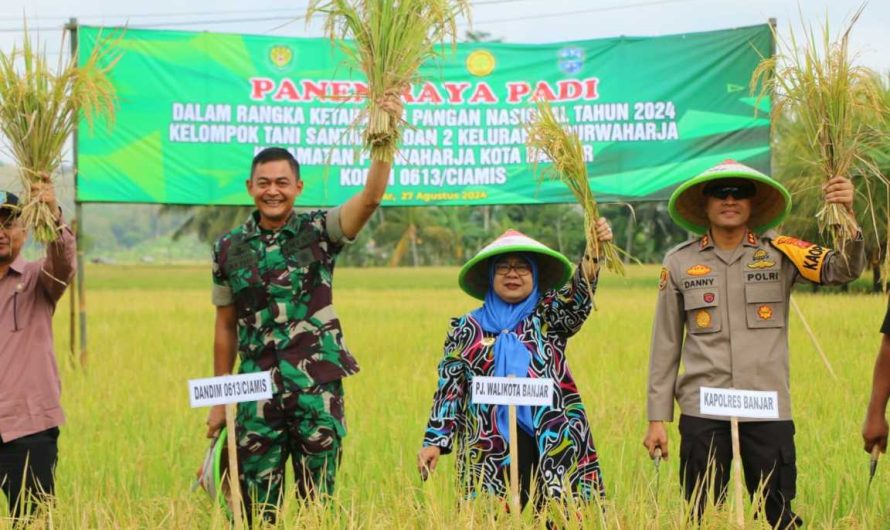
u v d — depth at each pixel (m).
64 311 25.91
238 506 5.21
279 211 5.67
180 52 13.14
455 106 13.28
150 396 10.99
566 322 5.57
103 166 13.09
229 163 13.24
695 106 13.07
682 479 5.68
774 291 5.57
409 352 14.95
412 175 13.33
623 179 13.21
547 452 5.41
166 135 13.16
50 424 5.92
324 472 5.66
